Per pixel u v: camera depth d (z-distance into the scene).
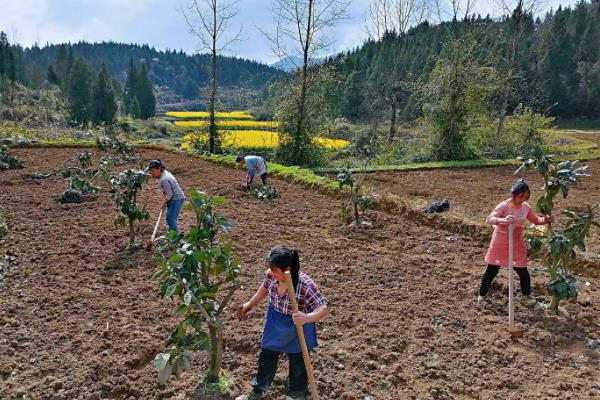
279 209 11.20
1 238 8.48
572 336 5.64
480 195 13.30
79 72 69.94
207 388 4.40
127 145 17.70
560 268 6.12
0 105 50.44
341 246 8.59
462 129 21.61
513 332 5.58
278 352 4.14
